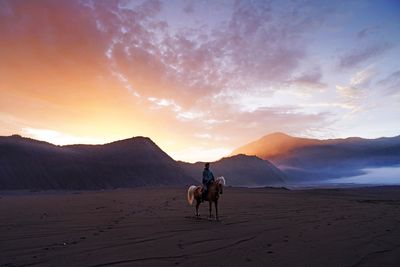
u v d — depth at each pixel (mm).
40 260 9992
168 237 13367
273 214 21141
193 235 13781
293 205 27562
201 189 19250
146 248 11484
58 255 10539
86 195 44906
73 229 15156
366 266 9594
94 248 11461
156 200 33312
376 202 31438
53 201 32656
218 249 11406
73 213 21359
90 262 9789
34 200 35219
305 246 11875
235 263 9789
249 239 13023
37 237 13328
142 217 19375
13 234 13938
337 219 18797
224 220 18297
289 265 9633
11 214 20781
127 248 11469
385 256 10617
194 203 29484
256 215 20609
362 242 12547
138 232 14422
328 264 9742
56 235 13742
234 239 13000
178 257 10375
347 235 13891
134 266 9406
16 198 42125
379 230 15102
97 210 23250
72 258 10211
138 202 30719
